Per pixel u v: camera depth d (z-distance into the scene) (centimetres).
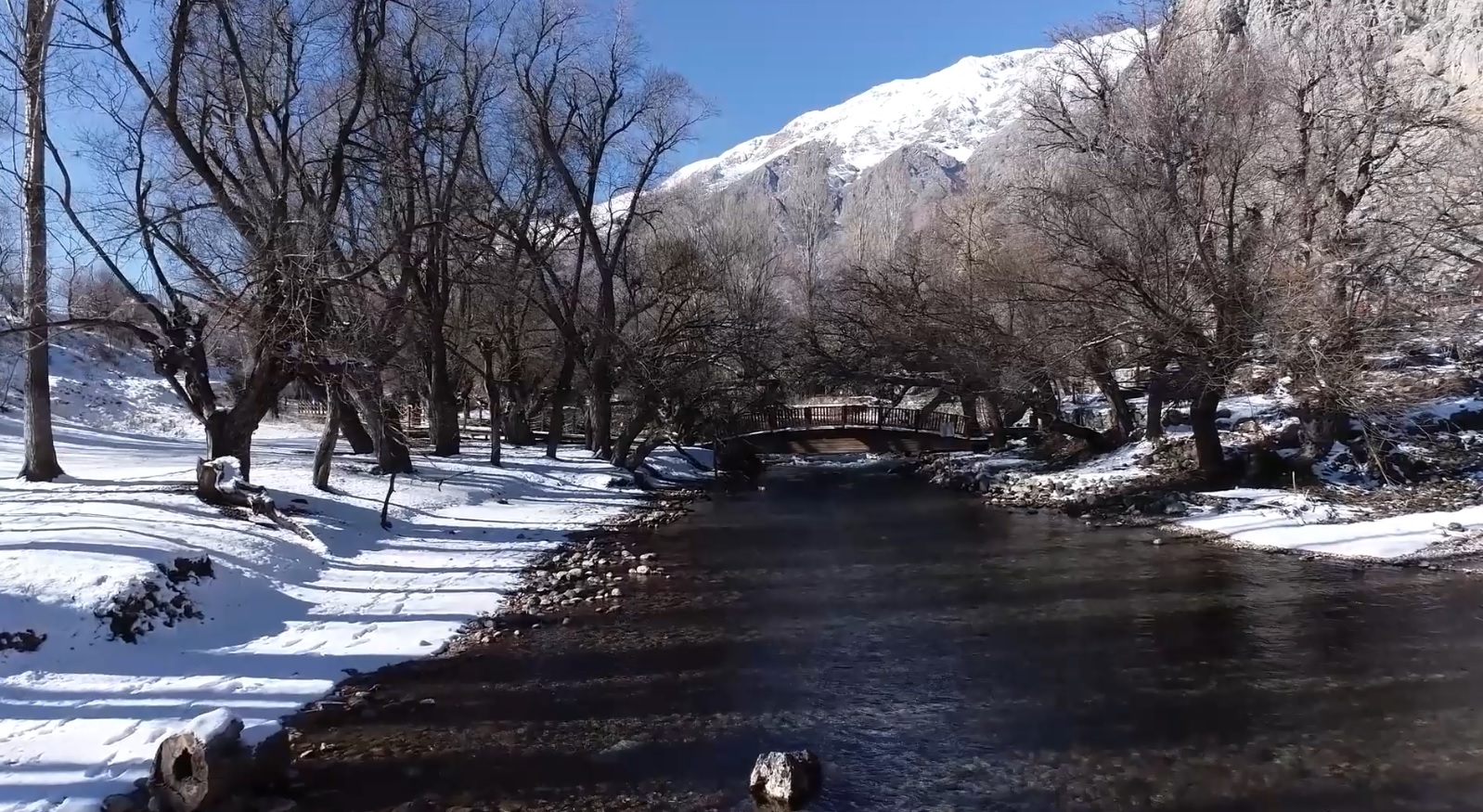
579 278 3244
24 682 887
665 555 1836
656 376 3159
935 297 3372
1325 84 2181
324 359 1683
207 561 1225
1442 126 2098
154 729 834
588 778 784
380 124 2252
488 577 1538
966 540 1998
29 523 1261
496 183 2958
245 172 1827
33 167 1556
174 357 1602
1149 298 2084
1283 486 2172
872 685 1031
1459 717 899
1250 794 747
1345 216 2098
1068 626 1262
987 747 855
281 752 770
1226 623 1255
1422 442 2270
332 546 1589
